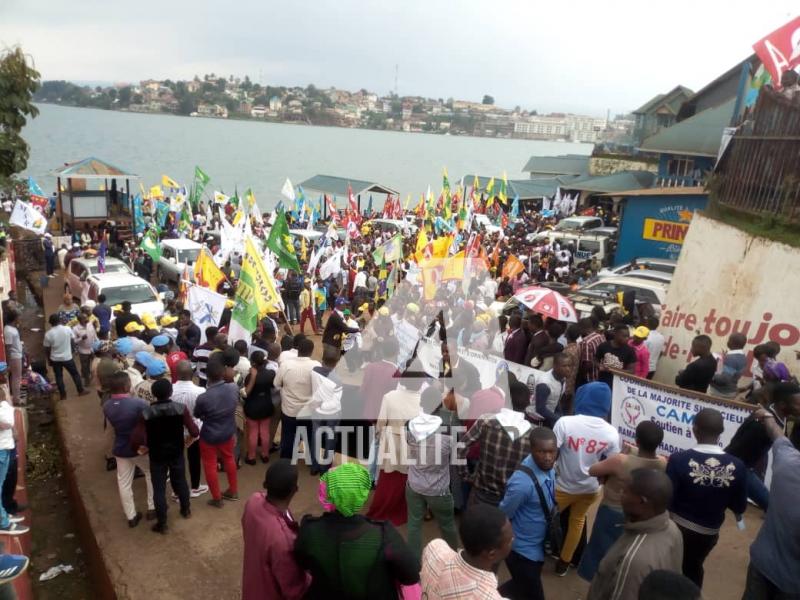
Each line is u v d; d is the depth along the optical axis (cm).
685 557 471
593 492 554
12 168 1122
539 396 700
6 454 687
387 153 15950
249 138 18812
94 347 1067
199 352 963
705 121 3158
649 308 1118
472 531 344
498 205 3856
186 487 718
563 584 579
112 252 2422
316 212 3334
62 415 1045
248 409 832
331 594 373
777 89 1064
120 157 10069
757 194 1035
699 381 806
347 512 379
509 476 514
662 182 3366
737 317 968
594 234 2622
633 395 762
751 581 448
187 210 2764
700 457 460
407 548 382
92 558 716
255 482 809
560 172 4784
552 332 948
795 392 518
